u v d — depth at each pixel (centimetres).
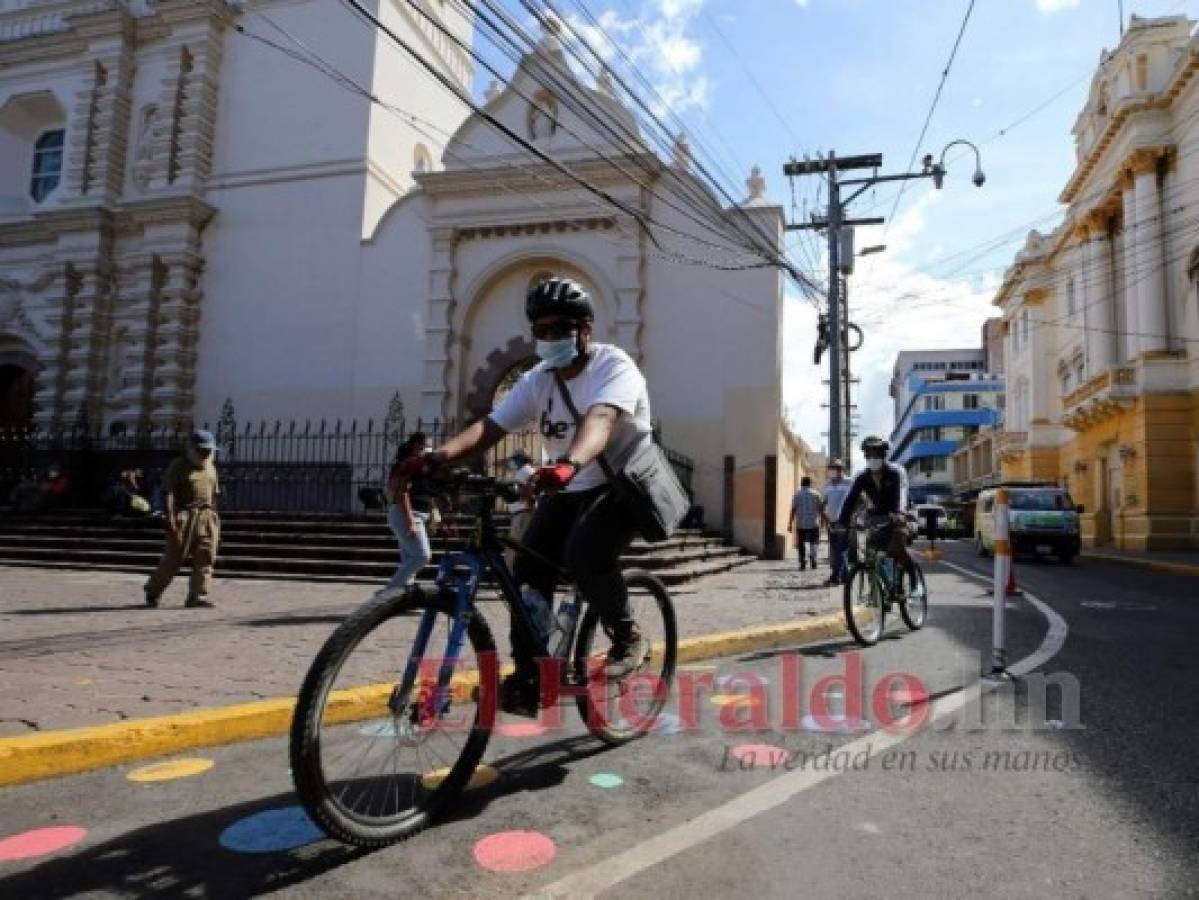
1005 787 319
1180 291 2147
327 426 1784
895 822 285
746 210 1631
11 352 2041
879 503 703
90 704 411
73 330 1973
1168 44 2216
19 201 2142
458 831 279
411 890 238
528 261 1723
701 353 1622
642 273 1655
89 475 1758
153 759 362
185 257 1906
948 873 246
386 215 1817
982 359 8519
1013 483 2009
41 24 2198
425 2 2097
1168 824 282
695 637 602
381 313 1791
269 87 1969
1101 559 1906
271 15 1994
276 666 509
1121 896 232
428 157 2106
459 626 296
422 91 2088
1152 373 2148
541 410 343
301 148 1916
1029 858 256
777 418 1580
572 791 317
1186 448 2111
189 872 249
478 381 1731
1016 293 3475
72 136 2058
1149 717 420
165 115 1983
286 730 407
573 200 1686
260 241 1905
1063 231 2886
